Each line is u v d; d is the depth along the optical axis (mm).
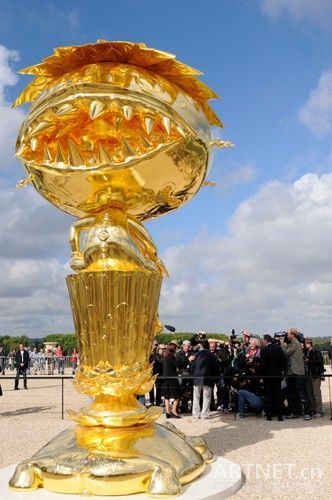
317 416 12594
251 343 13836
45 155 5605
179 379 12922
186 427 11039
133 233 6094
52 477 5219
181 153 5613
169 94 5543
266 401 12109
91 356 5766
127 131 5551
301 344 13250
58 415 13422
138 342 5797
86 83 5199
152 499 5008
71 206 6238
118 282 5641
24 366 21172
